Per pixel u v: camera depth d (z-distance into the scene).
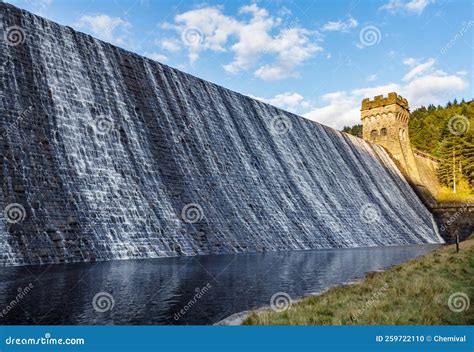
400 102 94.31
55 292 16.70
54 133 28.44
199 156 39.78
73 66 32.84
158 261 27.11
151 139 35.75
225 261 28.98
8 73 27.91
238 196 40.75
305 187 52.44
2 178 23.97
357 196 63.16
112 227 27.77
